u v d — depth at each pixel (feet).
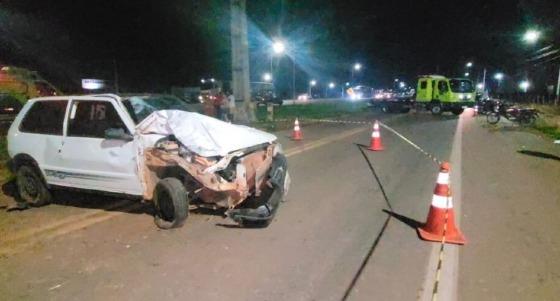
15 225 19.26
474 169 30.55
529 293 12.89
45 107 21.90
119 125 19.49
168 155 17.80
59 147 20.80
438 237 17.08
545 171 29.78
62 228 18.83
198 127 18.07
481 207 21.33
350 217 19.98
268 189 20.92
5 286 13.78
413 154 37.35
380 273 14.24
